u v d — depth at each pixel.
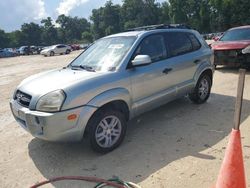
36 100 4.65
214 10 84.75
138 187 3.92
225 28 82.88
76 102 4.59
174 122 6.22
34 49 54.72
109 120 5.03
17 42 123.12
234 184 3.31
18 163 4.93
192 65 6.75
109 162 4.74
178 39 6.61
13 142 5.77
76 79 4.90
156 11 109.62
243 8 79.19
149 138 5.51
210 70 7.35
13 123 6.87
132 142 5.38
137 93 5.49
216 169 4.30
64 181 4.27
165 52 6.19
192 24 88.19
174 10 91.38
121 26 115.88
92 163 4.75
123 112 5.41
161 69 5.91
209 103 7.40
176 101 7.61
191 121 6.22
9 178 4.51
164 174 4.28
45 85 4.88
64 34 134.38
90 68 5.55
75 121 4.59
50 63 23.83
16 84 12.52
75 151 5.18
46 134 4.50
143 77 5.55
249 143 5.02
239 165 3.32
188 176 4.18
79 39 136.50
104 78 5.00
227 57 11.12
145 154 4.91
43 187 4.16
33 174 4.57
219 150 4.88
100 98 4.80
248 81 9.60
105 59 5.61
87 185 4.14
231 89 8.77
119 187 3.95
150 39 5.96
